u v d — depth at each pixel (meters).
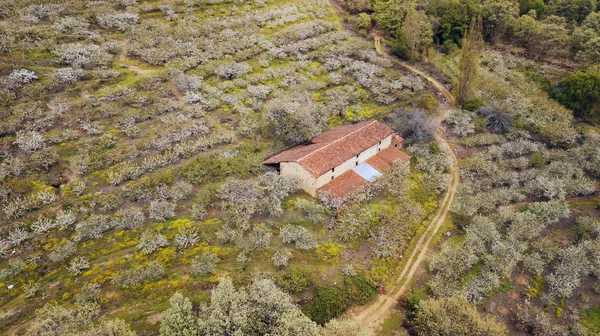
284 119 62.31
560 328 41.25
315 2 101.25
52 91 63.59
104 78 68.06
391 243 47.09
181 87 68.62
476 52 70.81
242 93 70.62
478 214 53.75
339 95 72.50
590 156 63.03
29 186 49.06
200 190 51.59
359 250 46.69
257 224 47.56
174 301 35.06
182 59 75.25
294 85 73.25
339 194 52.00
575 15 97.00
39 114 58.62
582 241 50.22
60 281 39.91
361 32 93.62
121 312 37.16
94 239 44.16
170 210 47.62
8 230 44.00
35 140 54.19
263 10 94.25
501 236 50.56
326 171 51.78
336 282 42.28
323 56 82.94
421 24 87.31
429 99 74.00
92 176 51.81
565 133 66.88
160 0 89.75
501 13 92.31
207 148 58.75
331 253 45.06
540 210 53.59
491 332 36.56
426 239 50.03
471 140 66.25
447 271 44.56
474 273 45.97
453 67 86.50
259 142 60.25
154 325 36.16
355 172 56.00
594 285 46.50
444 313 38.03
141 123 61.84
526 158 62.75
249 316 34.38
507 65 87.19
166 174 52.12
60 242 43.56
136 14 83.19
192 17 86.44
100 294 38.41
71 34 75.38
